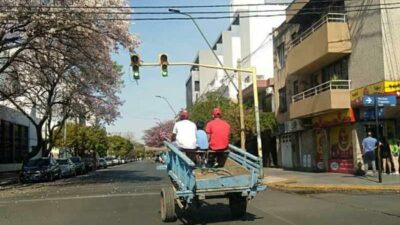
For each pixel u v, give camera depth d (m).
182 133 13.06
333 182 21.88
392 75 23.27
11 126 49.38
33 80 36.31
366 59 24.80
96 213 14.79
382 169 25.05
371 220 11.89
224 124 13.17
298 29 34.31
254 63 52.97
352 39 26.25
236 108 40.16
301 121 33.34
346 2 26.84
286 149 38.31
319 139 31.66
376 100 20.70
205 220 12.69
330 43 26.47
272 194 19.17
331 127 29.62
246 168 12.52
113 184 27.94
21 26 26.33
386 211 13.31
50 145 43.25
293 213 13.54
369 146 23.88
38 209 16.42
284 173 30.84
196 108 45.88
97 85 36.00
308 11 30.39
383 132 25.61
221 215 13.47
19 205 17.91
